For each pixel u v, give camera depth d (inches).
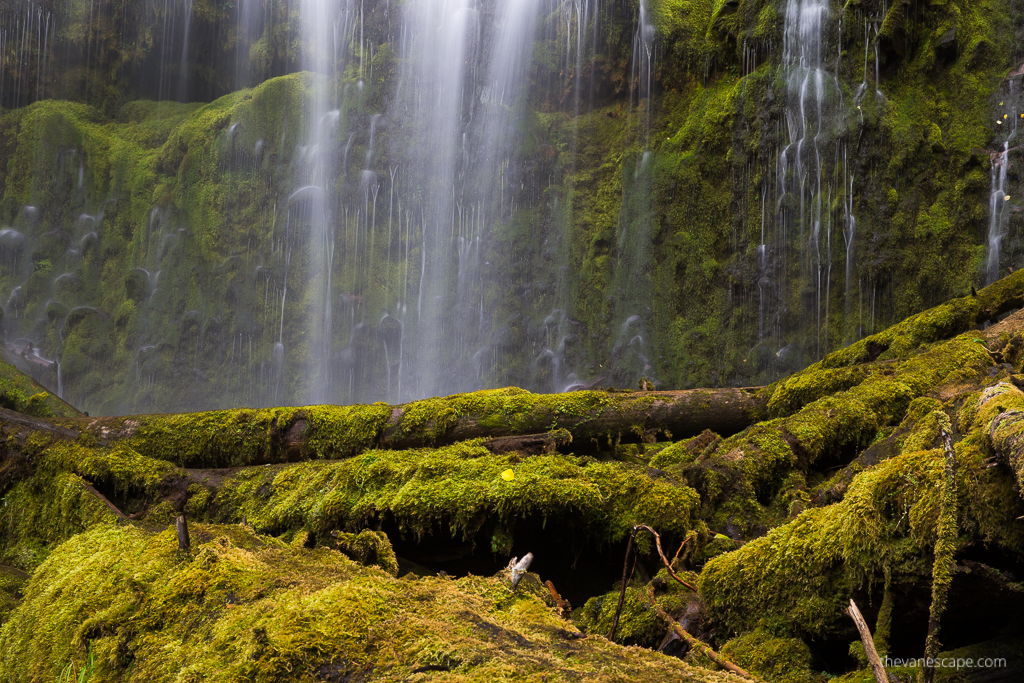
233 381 389.1
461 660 51.9
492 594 70.6
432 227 392.2
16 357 381.1
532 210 380.2
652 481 115.9
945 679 71.1
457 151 394.3
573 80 381.7
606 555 116.0
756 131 327.3
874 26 307.1
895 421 139.6
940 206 287.3
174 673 62.2
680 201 343.9
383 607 62.3
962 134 287.1
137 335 392.8
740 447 132.8
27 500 132.9
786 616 84.5
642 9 361.4
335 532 109.5
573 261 366.0
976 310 171.8
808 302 311.9
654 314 342.3
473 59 395.5
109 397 386.6
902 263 291.9
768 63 329.4
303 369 386.9
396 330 384.5
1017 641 76.0
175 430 141.6
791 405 152.2
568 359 354.9
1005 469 70.5
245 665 56.1
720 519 122.0
